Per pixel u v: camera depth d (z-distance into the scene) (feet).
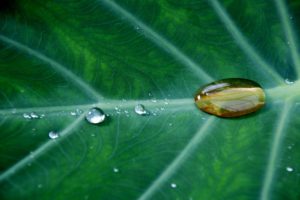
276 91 0.55
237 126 0.53
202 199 0.49
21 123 0.52
